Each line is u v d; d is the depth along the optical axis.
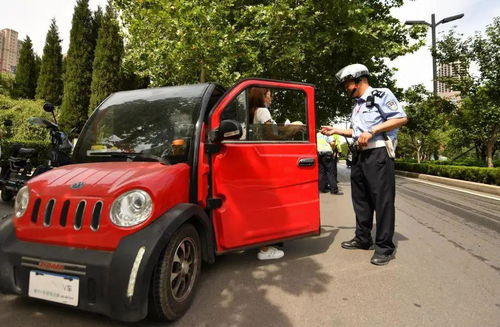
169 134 2.92
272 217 3.24
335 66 14.00
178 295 2.44
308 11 10.96
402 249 4.07
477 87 13.85
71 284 2.10
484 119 13.73
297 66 12.08
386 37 13.34
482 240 4.50
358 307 2.56
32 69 28.05
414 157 31.41
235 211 2.99
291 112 3.56
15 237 2.35
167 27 8.87
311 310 2.50
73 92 19.06
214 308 2.52
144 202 2.22
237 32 10.40
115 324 2.26
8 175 6.21
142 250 2.08
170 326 2.25
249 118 3.20
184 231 2.45
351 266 3.46
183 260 2.49
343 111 16.83
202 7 8.48
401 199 8.52
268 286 2.93
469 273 3.28
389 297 2.73
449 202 8.01
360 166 3.81
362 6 12.15
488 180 11.08
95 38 20.06
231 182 2.97
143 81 18.89
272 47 11.18
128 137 3.03
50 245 2.25
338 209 6.83
